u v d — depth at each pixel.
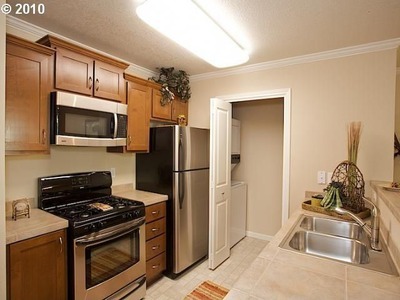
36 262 1.52
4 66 1.26
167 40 2.22
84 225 1.71
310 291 0.90
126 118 2.37
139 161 2.84
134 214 2.08
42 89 1.77
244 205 3.62
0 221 1.27
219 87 3.12
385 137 2.20
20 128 1.65
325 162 2.46
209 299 2.19
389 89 2.19
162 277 2.56
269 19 1.83
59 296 1.64
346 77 2.36
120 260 2.00
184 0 1.51
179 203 2.55
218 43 2.09
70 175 2.21
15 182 1.89
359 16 1.78
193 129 2.70
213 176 2.61
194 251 2.75
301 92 2.58
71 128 1.89
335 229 1.81
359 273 1.04
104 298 1.86
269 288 0.92
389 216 1.31
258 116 3.63
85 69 2.03
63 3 1.64
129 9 1.72
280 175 3.48
